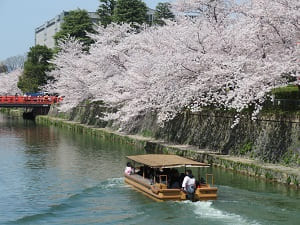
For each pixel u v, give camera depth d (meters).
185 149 29.03
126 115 35.97
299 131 22.20
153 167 18.70
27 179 23.23
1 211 17.44
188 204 17.44
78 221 16.00
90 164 27.52
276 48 24.22
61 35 71.31
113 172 24.94
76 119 58.22
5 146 36.34
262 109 25.11
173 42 28.52
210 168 25.36
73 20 71.25
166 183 18.53
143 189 19.70
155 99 30.67
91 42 69.56
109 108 46.97
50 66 76.25
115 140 40.16
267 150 23.98
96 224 15.63
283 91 28.84
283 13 22.36
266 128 24.48
